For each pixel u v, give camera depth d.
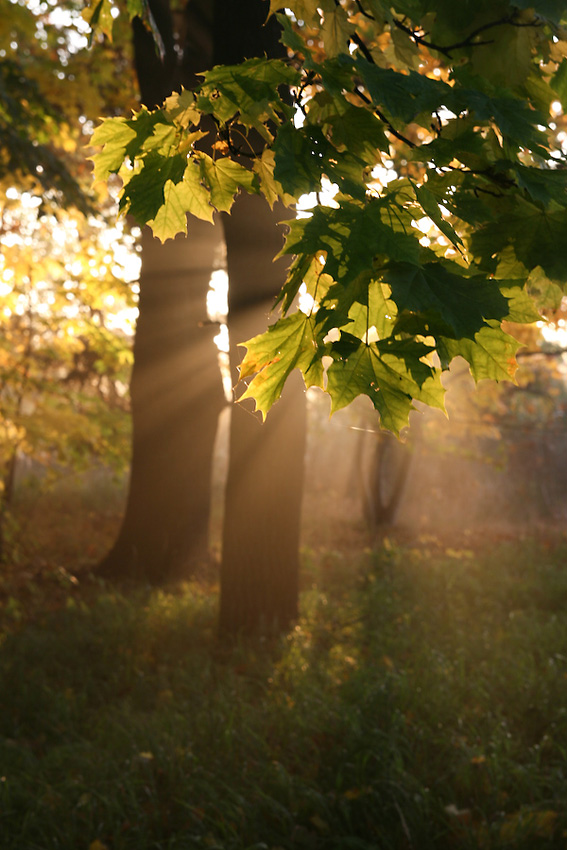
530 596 8.05
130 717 4.38
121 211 1.56
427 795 3.27
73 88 10.01
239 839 2.98
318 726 4.07
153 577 8.66
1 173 8.00
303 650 5.49
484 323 1.27
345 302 1.31
